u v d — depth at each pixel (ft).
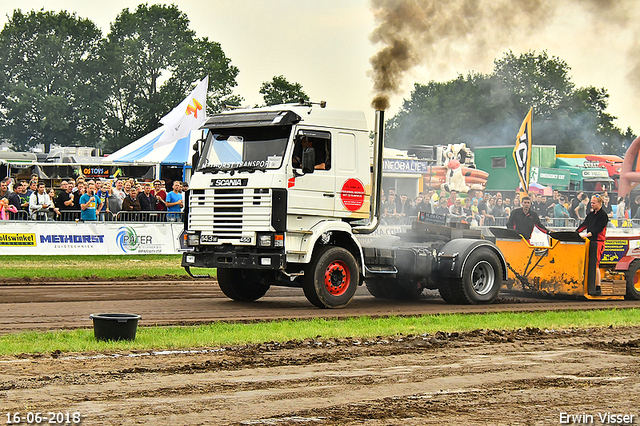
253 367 25.05
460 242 45.68
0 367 23.95
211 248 41.47
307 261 39.86
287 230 39.17
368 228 42.98
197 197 41.52
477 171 113.60
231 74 238.27
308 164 38.60
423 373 24.72
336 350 28.37
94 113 231.71
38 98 230.48
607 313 40.73
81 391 21.29
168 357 26.18
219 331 31.27
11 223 64.03
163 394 21.18
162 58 235.40
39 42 239.09
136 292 47.83
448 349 29.14
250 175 39.58
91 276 55.42
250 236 39.47
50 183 92.94
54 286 49.85
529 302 47.44
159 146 93.91
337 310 40.68
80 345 27.30
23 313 36.42
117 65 232.94
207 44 238.68
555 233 49.01
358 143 42.09
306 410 19.88
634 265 50.80
